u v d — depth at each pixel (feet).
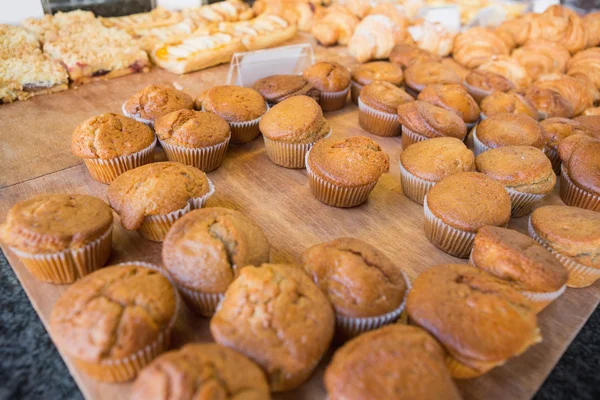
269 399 0.68
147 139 1.33
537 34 2.37
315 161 1.27
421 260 1.15
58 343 0.76
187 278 0.88
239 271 0.88
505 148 1.34
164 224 1.11
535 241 1.02
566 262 1.06
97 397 0.78
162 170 1.14
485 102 1.70
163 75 2.05
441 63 1.97
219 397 0.62
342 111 1.89
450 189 1.16
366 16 2.48
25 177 1.33
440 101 1.61
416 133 1.48
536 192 1.26
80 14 2.13
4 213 1.18
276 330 0.76
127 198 1.08
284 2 2.70
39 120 1.64
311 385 0.83
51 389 0.83
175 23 2.35
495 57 2.10
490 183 1.17
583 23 2.44
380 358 0.71
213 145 1.36
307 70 1.81
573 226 1.07
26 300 1.01
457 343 0.77
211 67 2.16
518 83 2.00
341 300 0.87
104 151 1.24
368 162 1.26
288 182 1.42
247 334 0.76
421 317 0.82
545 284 0.91
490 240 0.96
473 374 0.82
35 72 1.76
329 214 1.30
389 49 2.21
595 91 1.95
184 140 1.32
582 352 1.00
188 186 1.14
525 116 1.52
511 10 2.67
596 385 0.93
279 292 0.80
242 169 1.47
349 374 0.69
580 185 1.29
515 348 0.77
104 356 0.73
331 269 0.91
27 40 1.87
